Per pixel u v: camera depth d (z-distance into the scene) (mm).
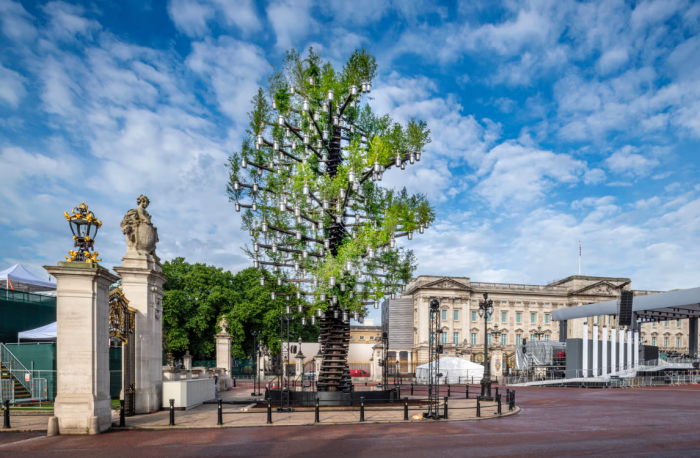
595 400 28922
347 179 22609
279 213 25156
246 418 18609
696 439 14797
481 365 53594
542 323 100625
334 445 13562
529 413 21719
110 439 14195
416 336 95250
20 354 26797
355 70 21141
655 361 55219
